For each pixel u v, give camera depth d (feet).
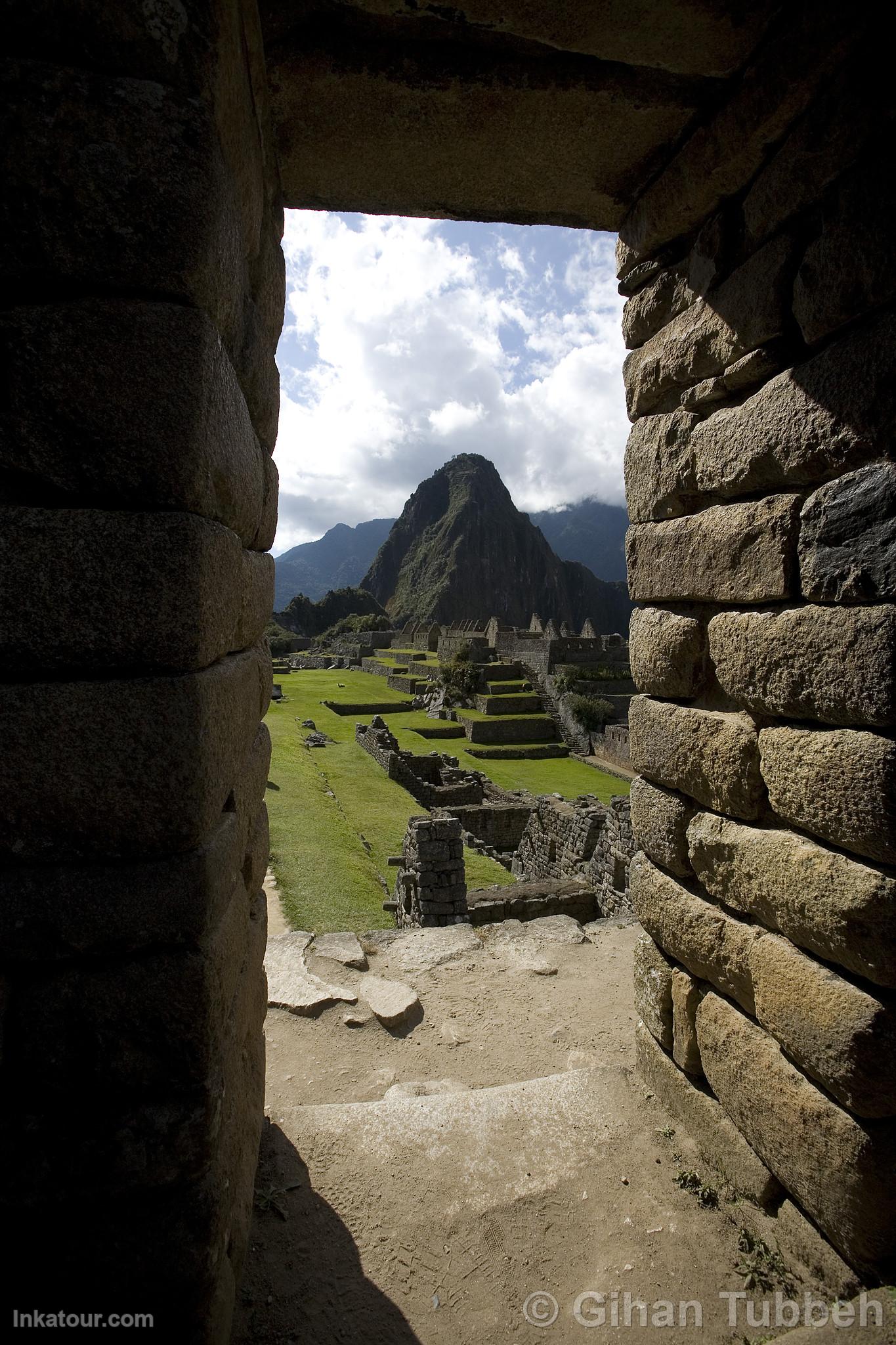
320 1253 8.77
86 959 5.82
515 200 11.58
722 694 10.09
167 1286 6.00
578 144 10.27
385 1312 8.09
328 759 85.35
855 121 7.57
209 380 5.72
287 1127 10.87
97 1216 5.94
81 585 5.48
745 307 9.34
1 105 5.18
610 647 167.84
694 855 10.34
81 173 5.28
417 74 8.82
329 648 308.60
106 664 5.58
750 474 9.30
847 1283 7.80
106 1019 5.81
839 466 7.89
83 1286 5.94
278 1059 13.74
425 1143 10.54
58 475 5.46
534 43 8.67
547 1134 10.73
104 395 5.43
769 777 8.81
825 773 7.83
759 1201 9.12
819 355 8.13
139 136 5.33
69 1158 5.85
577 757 125.08
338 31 8.48
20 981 5.79
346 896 36.91
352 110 9.38
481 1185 9.80
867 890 7.27
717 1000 9.98
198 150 5.49
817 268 8.12
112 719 5.57
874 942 7.25
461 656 174.70
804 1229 8.45
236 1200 7.61
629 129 9.96
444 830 29.25
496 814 67.87
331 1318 7.99
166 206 5.40
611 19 8.16
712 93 9.36
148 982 5.82
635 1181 9.83
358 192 11.32
